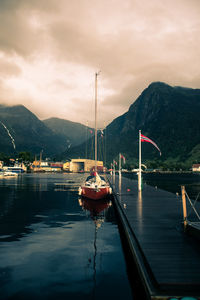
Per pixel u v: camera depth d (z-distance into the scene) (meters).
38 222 20.91
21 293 8.84
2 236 16.23
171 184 75.75
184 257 9.80
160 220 17.14
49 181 82.12
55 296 8.70
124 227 15.88
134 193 37.28
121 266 11.48
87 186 37.59
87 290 9.15
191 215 19.12
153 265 8.96
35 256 12.55
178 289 7.41
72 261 11.98
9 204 31.27
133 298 8.62
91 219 22.61
